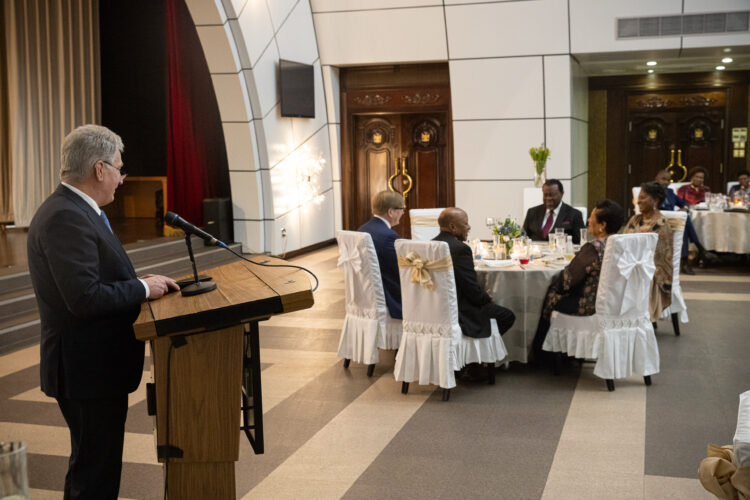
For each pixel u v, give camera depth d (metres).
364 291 5.04
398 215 5.32
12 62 11.00
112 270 2.43
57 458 3.76
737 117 12.70
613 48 9.96
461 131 10.71
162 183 12.24
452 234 4.76
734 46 9.69
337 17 10.98
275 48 10.03
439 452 3.73
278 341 6.14
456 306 4.51
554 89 10.26
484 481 3.37
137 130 12.25
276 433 4.04
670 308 6.02
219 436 2.25
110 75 12.22
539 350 5.25
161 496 3.28
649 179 13.30
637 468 3.49
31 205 11.20
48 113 11.23
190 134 10.17
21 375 5.28
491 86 10.45
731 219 9.13
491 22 10.23
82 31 11.23
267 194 10.02
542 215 6.77
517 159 10.56
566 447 3.77
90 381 2.40
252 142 9.71
